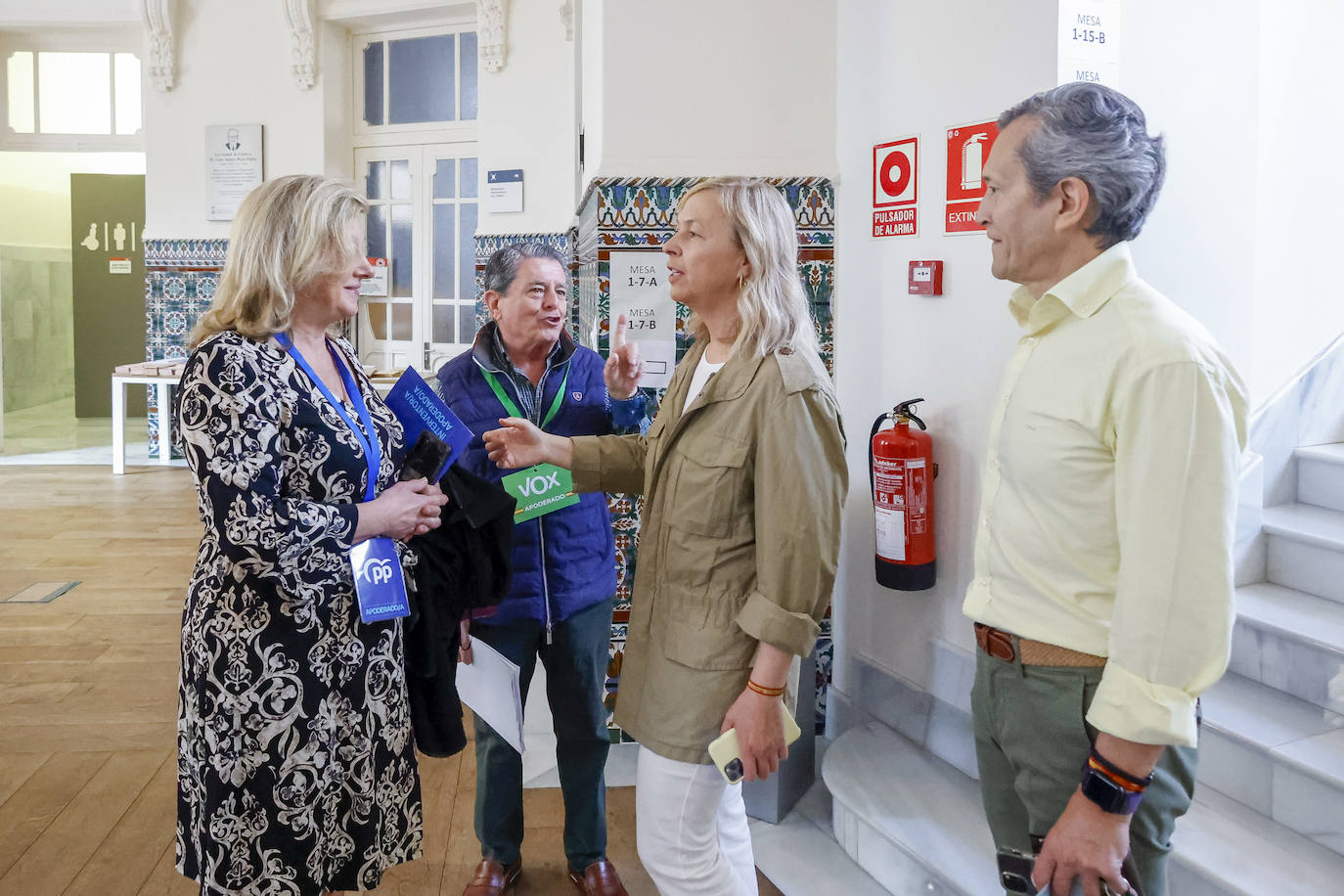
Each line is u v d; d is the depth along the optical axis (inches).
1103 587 54.7
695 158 124.9
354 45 316.8
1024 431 56.9
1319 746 86.0
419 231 313.1
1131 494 50.8
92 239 418.3
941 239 107.0
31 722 138.1
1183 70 101.4
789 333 67.1
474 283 308.7
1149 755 50.0
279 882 67.1
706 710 66.4
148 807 115.3
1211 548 48.8
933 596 111.7
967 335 104.1
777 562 63.5
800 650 63.6
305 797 67.5
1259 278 112.3
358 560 67.9
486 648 86.2
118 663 160.1
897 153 112.7
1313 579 107.7
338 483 68.3
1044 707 56.7
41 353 487.2
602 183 123.9
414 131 311.4
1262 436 115.2
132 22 331.0
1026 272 58.2
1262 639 99.5
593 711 97.4
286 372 66.8
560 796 121.1
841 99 124.7
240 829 66.5
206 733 66.1
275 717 66.3
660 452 69.7
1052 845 52.9
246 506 62.8
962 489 106.4
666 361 126.0
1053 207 55.8
